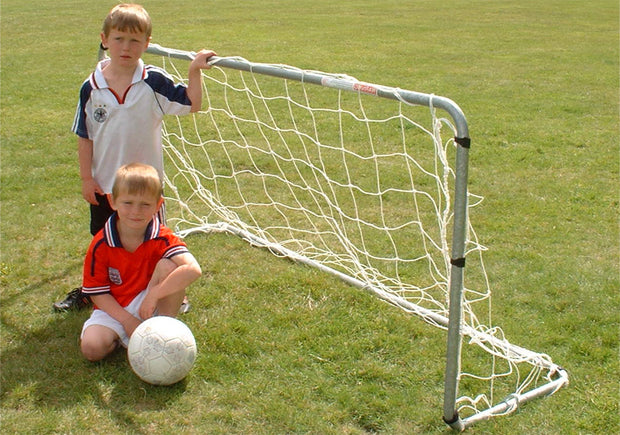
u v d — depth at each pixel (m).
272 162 6.25
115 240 3.06
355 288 3.89
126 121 3.31
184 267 3.06
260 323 3.54
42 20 16.78
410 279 4.11
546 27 16.48
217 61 3.38
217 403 2.91
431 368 3.18
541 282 4.04
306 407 2.90
